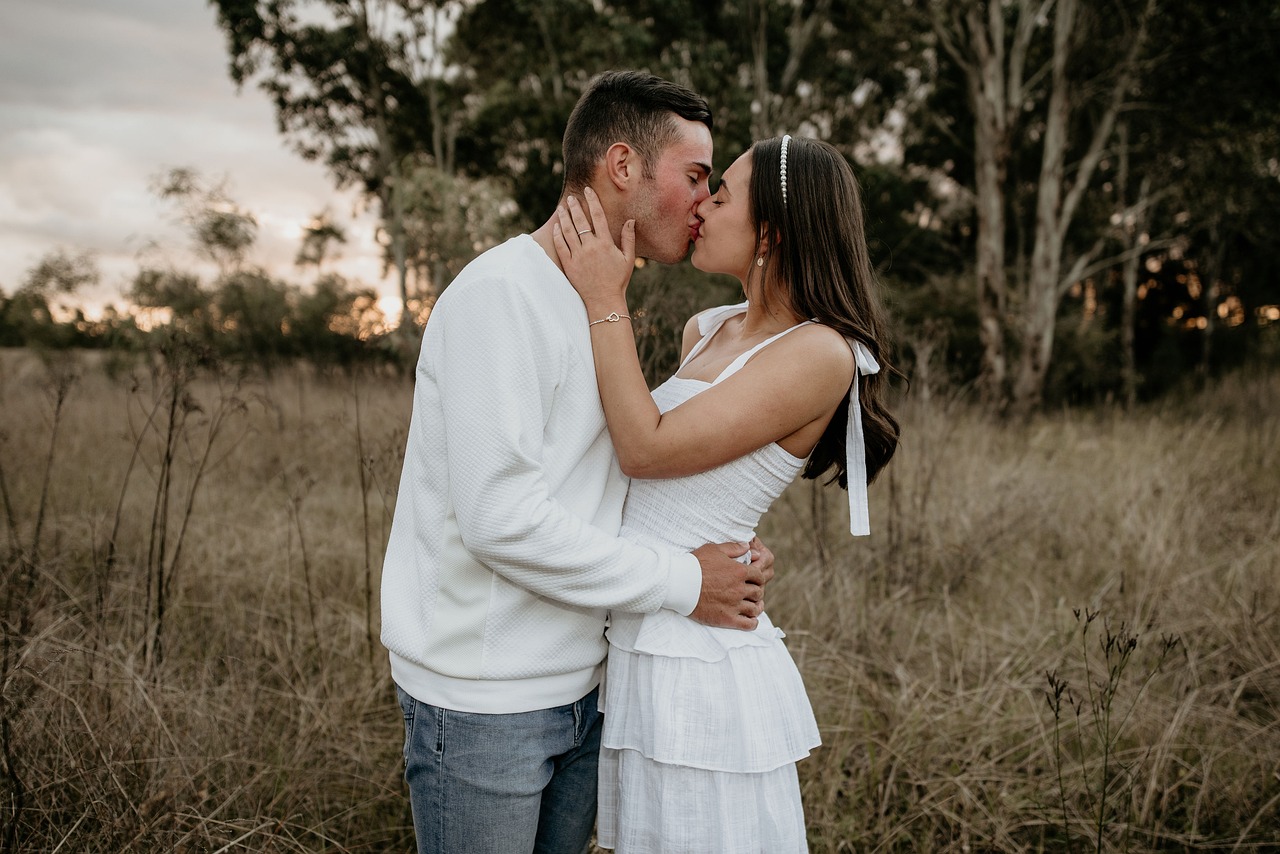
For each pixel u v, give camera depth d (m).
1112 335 14.60
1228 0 11.02
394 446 3.08
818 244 1.51
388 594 1.43
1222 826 2.36
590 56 15.38
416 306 5.09
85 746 2.11
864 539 3.99
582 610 1.42
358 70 16.78
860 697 2.73
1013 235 17.19
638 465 1.39
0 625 2.65
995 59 11.27
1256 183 13.02
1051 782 2.46
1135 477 5.20
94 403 6.90
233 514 4.30
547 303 1.33
